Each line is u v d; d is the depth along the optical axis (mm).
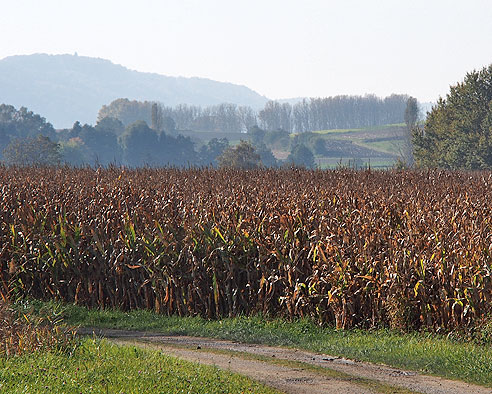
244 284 32750
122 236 34781
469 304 26656
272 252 31281
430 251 28672
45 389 15828
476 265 27359
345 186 46469
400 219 33219
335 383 19719
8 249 35312
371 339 26969
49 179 53094
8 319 23625
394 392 18938
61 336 22188
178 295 32812
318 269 30422
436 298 27797
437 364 22438
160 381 17359
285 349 25859
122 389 16266
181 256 32812
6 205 38688
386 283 28375
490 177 56531
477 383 20344
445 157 150625
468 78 157500
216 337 28266
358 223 32062
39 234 35281
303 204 35625
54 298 34656
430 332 27547
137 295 34312
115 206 37906
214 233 32656
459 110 158500
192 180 53562
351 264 29297
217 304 31938
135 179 52781
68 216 37094
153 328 30312
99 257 34062
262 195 38594
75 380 16719
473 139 147125
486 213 33875
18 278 35281
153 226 34969
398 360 23156
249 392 17453
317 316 30594
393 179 56625
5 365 18078
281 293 31812
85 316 32250
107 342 23891
